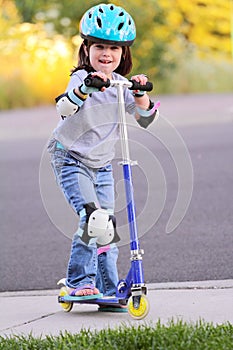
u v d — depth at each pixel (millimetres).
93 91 10148
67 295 10977
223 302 11062
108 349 8375
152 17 48125
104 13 10602
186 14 51625
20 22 46875
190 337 8484
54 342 8828
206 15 52156
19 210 19969
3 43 46344
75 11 46406
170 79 49344
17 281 13766
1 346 8859
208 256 14492
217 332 8742
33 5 46688
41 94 45719
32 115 41312
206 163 24375
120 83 10320
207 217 17625
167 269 13820
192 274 13406
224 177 22047
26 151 29953
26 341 9000
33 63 46156
